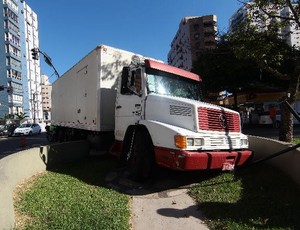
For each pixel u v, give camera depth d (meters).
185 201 6.22
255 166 8.31
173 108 7.11
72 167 9.60
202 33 74.00
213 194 6.42
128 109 8.41
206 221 5.14
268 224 4.81
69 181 7.52
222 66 27.56
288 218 4.99
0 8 63.97
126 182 7.70
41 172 8.71
